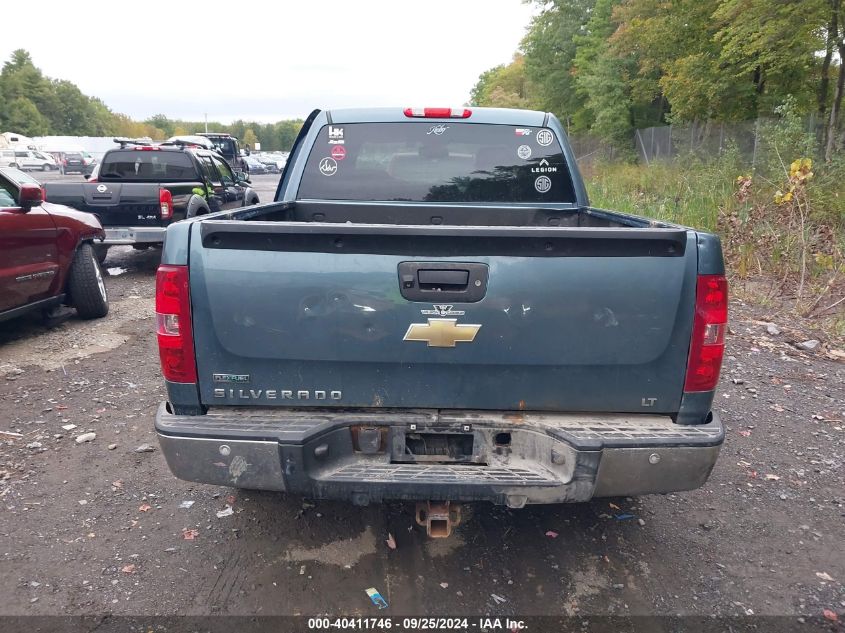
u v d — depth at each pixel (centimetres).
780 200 844
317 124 450
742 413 491
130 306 792
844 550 329
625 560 319
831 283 761
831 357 612
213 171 1123
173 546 322
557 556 321
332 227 246
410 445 273
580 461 253
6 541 321
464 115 447
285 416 266
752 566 316
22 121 9631
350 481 256
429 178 454
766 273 902
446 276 252
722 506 368
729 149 1503
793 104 1252
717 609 285
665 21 2147
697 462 258
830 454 429
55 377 543
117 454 413
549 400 265
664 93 2250
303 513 353
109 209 903
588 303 254
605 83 2856
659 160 2022
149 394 511
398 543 329
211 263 253
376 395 265
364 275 253
